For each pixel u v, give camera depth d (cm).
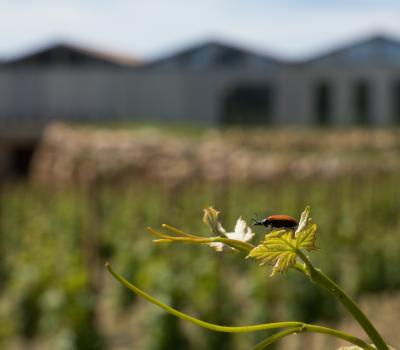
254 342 970
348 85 4638
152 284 986
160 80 4853
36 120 4950
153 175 3350
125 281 104
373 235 1398
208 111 4794
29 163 4362
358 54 4619
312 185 2511
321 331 106
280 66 4694
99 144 3497
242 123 4762
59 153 3619
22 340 991
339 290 102
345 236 1335
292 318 1006
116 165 3403
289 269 100
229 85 4778
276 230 98
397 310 1129
